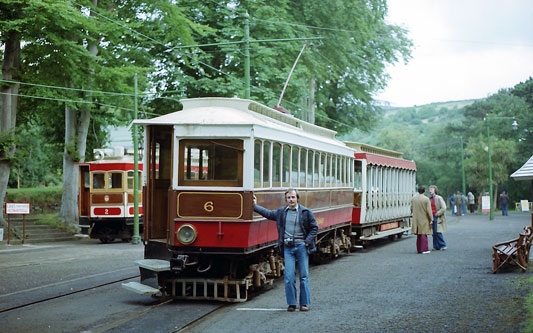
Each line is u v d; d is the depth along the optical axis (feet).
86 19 73.10
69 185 95.86
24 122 108.06
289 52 100.01
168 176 36.35
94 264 55.47
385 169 71.77
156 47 93.04
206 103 38.04
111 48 84.74
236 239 32.96
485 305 30.78
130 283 35.60
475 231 88.69
